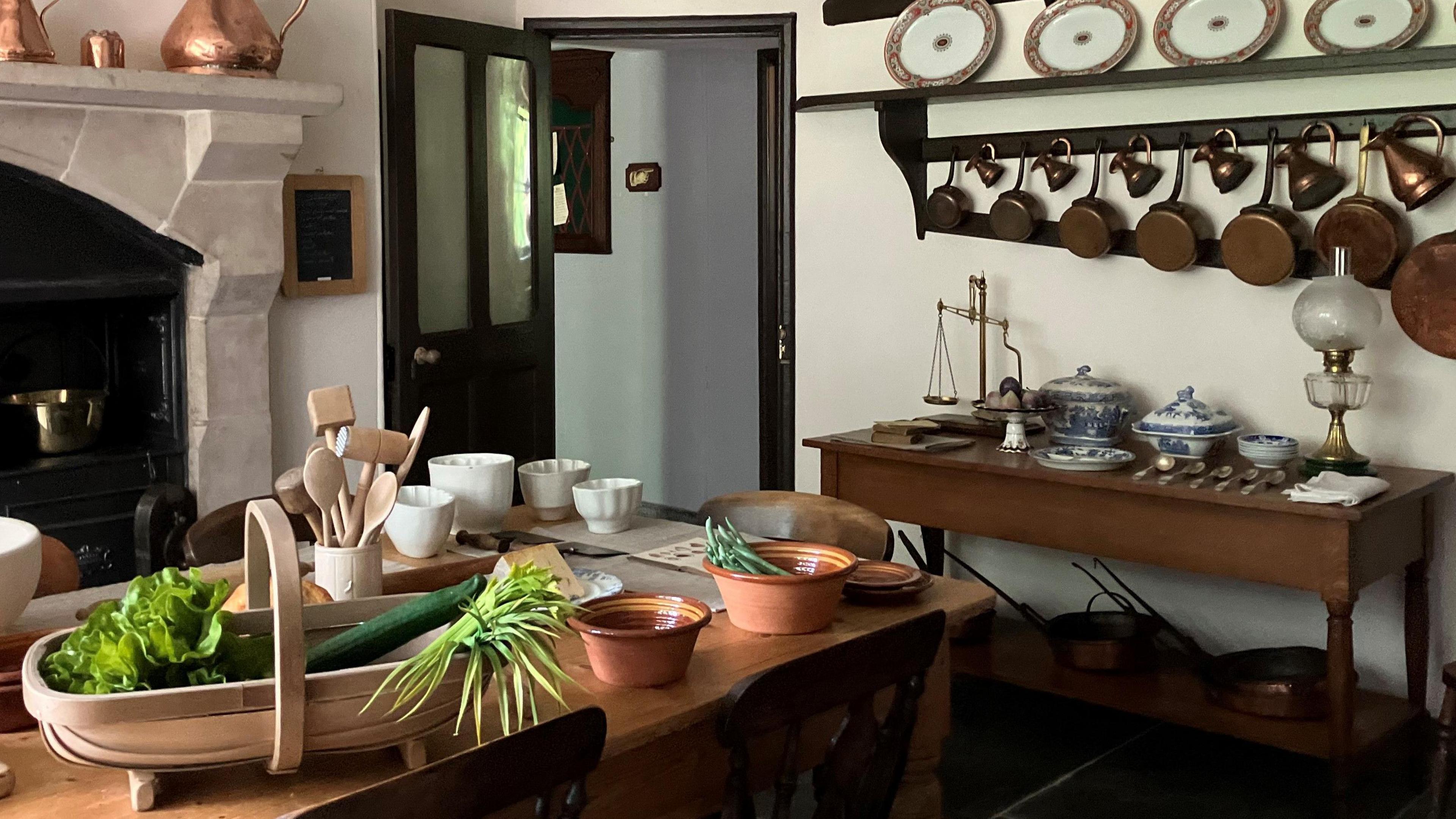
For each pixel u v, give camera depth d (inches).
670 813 67.7
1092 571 161.8
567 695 66.2
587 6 184.5
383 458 76.0
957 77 158.6
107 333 156.5
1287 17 138.4
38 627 72.6
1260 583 145.8
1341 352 127.6
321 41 161.3
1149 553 128.3
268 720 52.1
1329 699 125.1
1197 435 135.2
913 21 162.9
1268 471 130.3
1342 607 116.1
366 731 53.8
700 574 89.6
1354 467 126.3
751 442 235.3
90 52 135.6
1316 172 135.0
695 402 242.8
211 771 56.4
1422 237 132.0
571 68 245.8
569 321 260.8
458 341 175.3
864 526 107.6
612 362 254.7
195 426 150.9
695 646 72.7
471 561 81.9
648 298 246.8
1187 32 142.2
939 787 85.1
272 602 60.6
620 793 64.9
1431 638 137.7
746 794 59.6
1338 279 127.0
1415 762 128.3
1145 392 153.2
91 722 49.6
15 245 134.5
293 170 160.1
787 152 181.3
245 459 154.3
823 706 62.5
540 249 187.9
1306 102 138.3
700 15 180.4
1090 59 149.7
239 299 150.6
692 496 246.2
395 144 163.9
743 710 58.4
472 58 173.6
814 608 76.5
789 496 111.9
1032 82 147.0
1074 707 154.3
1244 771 134.6
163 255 146.5
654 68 238.8
